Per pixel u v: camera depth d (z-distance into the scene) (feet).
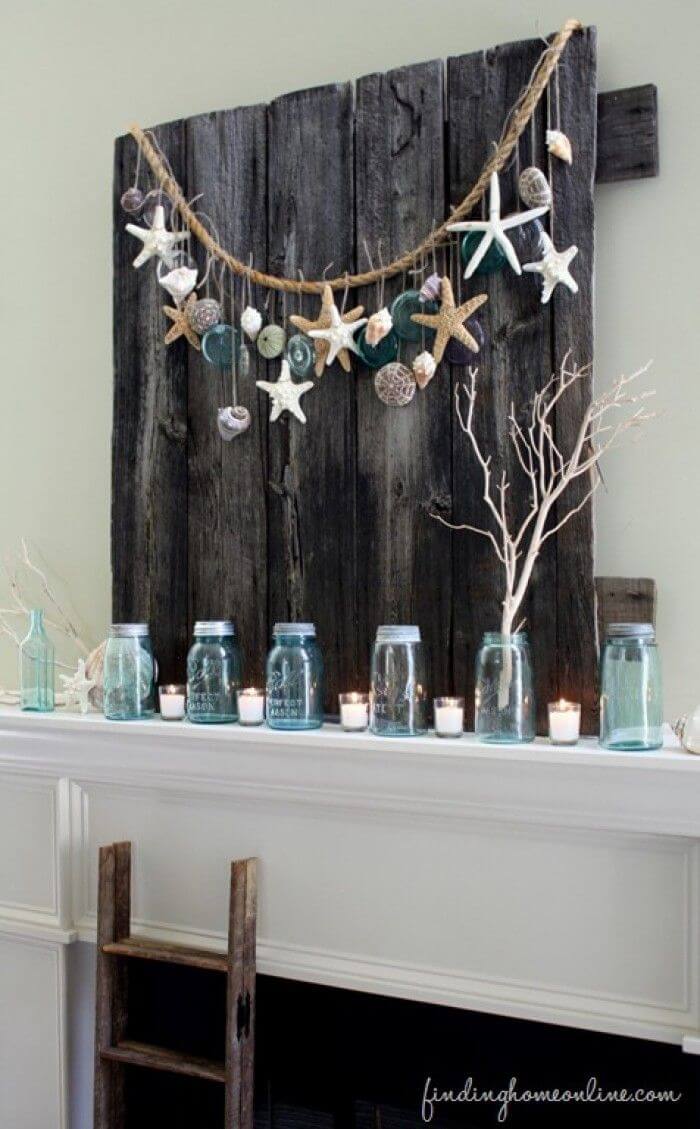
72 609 6.30
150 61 6.10
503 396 4.96
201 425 5.64
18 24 6.51
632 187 4.90
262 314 5.49
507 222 4.78
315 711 5.12
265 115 5.48
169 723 5.29
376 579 5.22
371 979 4.88
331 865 5.00
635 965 4.39
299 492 5.39
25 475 6.45
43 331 6.40
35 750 5.61
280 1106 5.49
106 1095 5.29
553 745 4.55
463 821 4.70
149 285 5.77
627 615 4.81
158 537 5.74
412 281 5.16
